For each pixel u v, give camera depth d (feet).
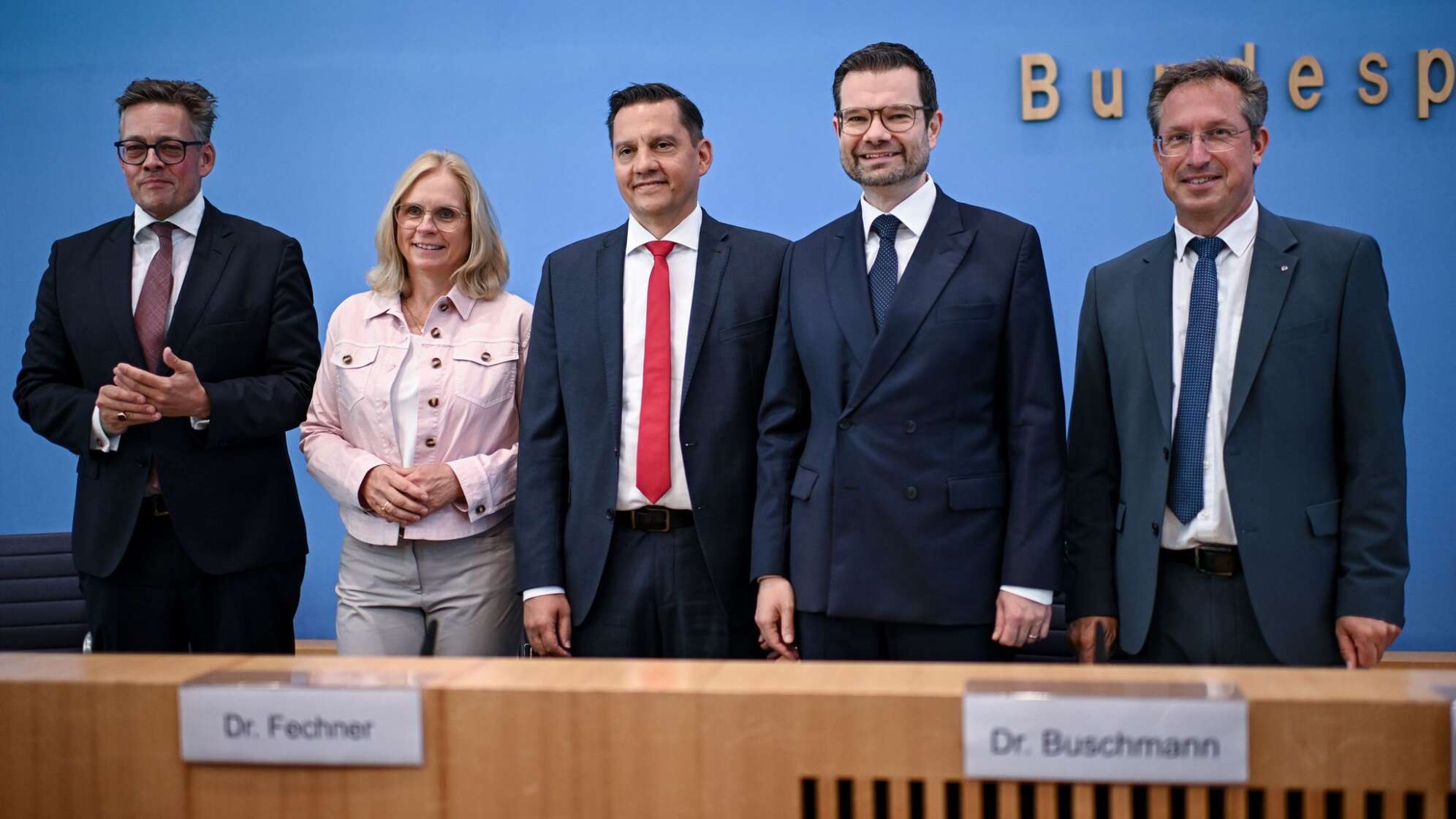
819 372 6.75
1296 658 6.11
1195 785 3.28
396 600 7.46
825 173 11.23
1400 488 6.10
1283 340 6.22
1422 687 3.38
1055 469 6.49
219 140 11.78
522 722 3.51
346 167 11.69
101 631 7.68
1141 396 6.58
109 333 7.70
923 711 3.37
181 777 3.64
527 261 11.63
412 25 11.57
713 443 7.06
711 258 7.33
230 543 7.70
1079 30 10.74
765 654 7.27
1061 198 10.87
